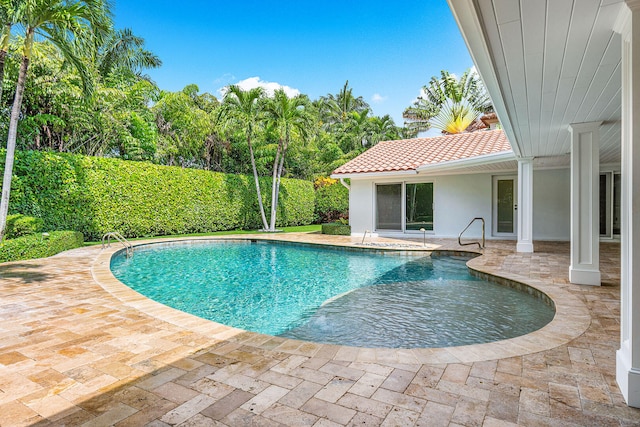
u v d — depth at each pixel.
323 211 24.17
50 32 8.67
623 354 2.68
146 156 17.81
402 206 14.88
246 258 11.00
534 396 2.56
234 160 23.27
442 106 29.86
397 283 7.46
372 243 12.51
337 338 4.51
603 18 2.67
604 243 12.04
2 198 8.60
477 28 2.84
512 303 5.83
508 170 13.01
